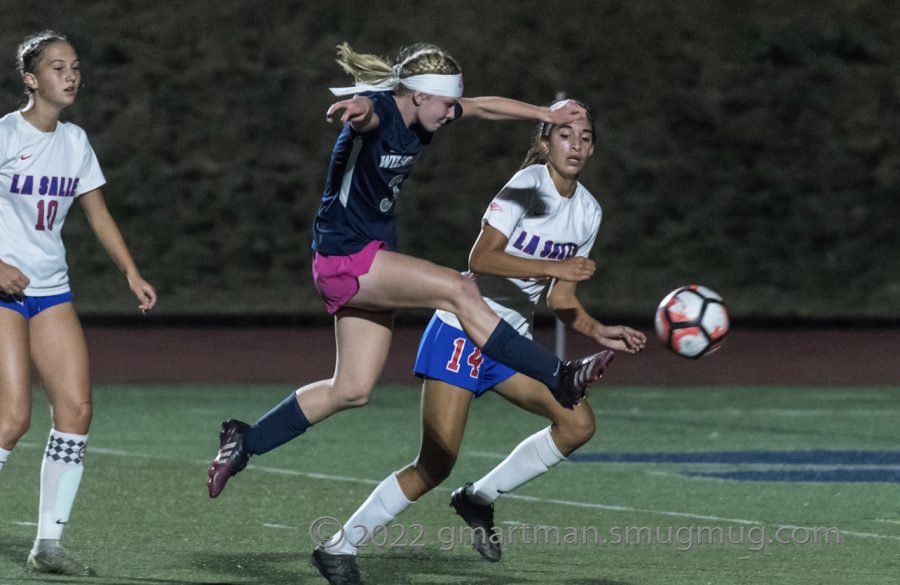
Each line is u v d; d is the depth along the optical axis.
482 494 24.84
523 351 20.91
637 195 114.06
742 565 24.98
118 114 117.50
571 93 120.81
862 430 48.94
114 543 26.53
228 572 23.80
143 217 109.94
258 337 84.69
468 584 23.09
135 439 44.34
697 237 111.38
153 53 122.62
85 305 98.69
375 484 35.19
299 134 118.12
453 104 21.55
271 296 103.62
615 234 110.44
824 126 122.00
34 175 22.69
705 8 130.88
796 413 54.38
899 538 28.03
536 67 122.19
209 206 111.44
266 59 123.25
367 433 46.47
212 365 71.62
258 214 111.38
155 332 86.69
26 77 22.67
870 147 120.62
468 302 20.94
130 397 57.81
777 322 94.12
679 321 24.03
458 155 115.00
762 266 109.56
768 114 122.12
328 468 38.28
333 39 125.38
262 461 39.53
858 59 128.75
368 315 21.77
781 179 117.12
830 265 110.31
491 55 122.50
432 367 23.25
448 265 106.94
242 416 51.25
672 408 55.78
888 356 79.00
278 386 63.12
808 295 106.94
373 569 24.45
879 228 114.12
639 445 44.50
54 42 22.61
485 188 112.88
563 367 20.89
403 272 21.05
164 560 24.84
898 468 39.38
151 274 104.56
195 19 126.06
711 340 24.06
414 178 112.75
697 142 119.19
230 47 123.88
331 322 92.62
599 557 25.78
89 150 23.70
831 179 117.75
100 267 104.62
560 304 24.58
